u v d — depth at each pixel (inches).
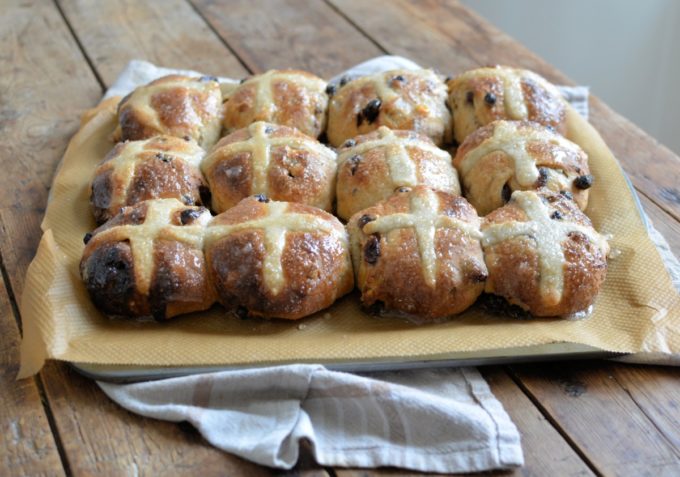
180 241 22.7
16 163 28.4
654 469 19.7
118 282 22.3
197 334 22.4
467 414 20.1
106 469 19.6
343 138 27.9
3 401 20.8
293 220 23.0
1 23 36.1
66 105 31.4
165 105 27.3
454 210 23.5
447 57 34.2
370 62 31.9
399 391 20.3
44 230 24.8
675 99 43.3
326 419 20.6
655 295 23.1
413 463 19.8
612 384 21.4
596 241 23.3
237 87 28.8
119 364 21.2
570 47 45.4
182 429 20.4
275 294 22.2
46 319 21.8
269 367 21.0
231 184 25.1
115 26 36.1
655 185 27.6
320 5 37.9
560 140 25.8
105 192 24.9
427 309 22.6
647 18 41.6
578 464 19.8
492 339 21.8
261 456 19.6
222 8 37.5
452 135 28.3
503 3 46.5
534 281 22.5
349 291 23.4
